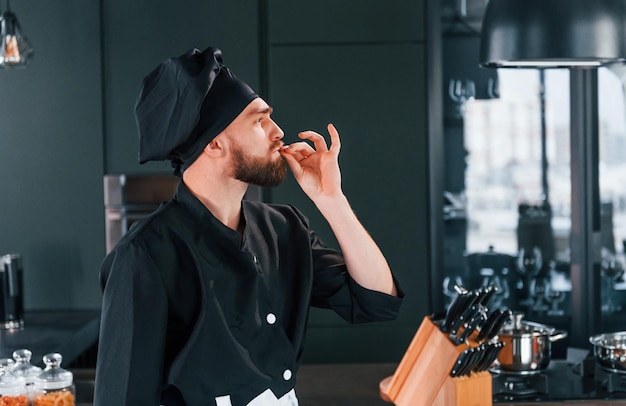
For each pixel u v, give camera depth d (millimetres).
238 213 1634
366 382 2713
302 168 1650
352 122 4266
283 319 1642
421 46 4262
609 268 4383
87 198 4250
